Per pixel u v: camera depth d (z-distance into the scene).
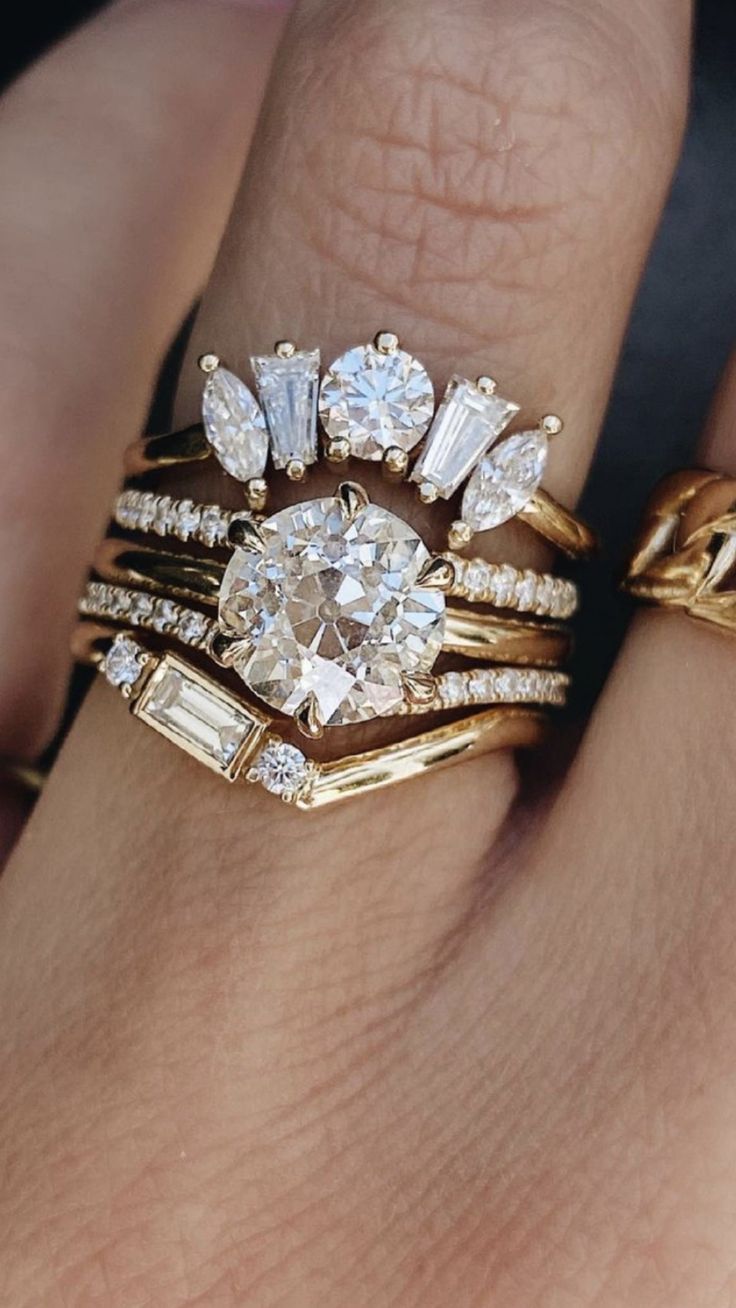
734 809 0.08
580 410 0.08
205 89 0.10
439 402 0.08
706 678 0.08
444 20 0.08
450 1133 0.08
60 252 0.10
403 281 0.08
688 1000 0.08
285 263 0.08
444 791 0.08
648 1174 0.08
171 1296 0.08
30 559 0.10
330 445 0.08
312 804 0.08
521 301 0.08
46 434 0.10
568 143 0.08
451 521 0.08
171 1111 0.08
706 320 0.10
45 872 0.08
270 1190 0.08
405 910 0.08
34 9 0.11
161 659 0.08
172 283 0.10
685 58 0.08
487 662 0.08
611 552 0.10
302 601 0.07
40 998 0.08
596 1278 0.07
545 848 0.08
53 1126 0.08
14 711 0.10
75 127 0.10
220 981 0.08
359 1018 0.08
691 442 0.10
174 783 0.08
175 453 0.08
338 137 0.08
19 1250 0.08
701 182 0.10
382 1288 0.08
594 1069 0.08
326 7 0.08
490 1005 0.08
